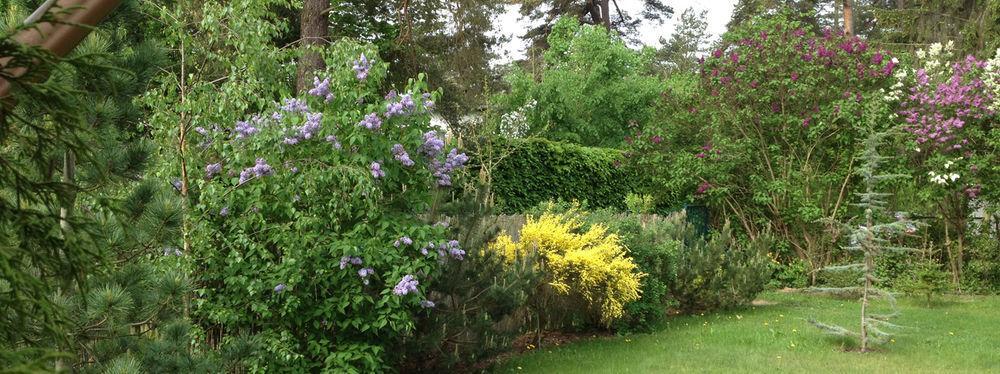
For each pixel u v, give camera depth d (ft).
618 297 30.81
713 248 39.01
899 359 27.58
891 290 47.75
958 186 47.88
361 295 20.21
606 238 31.30
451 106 67.67
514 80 75.00
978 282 49.80
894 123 49.34
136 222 13.78
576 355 28.19
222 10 20.72
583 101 73.56
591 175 51.11
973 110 46.21
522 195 46.75
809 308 41.47
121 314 13.32
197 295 20.68
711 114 51.75
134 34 16.06
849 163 49.67
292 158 20.80
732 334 32.45
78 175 13.03
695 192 54.34
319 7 51.03
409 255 21.52
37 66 5.67
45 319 5.76
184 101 20.03
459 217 24.34
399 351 22.58
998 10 62.18
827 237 49.98
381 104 21.08
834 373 25.17
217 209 20.12
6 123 5.97
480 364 24.70
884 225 29.07
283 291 20.02
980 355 28.25
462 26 66.08
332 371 20.25
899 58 56.85
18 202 6.20
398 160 21.33
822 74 50.03
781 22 52.70
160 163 19.67
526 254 27.99
